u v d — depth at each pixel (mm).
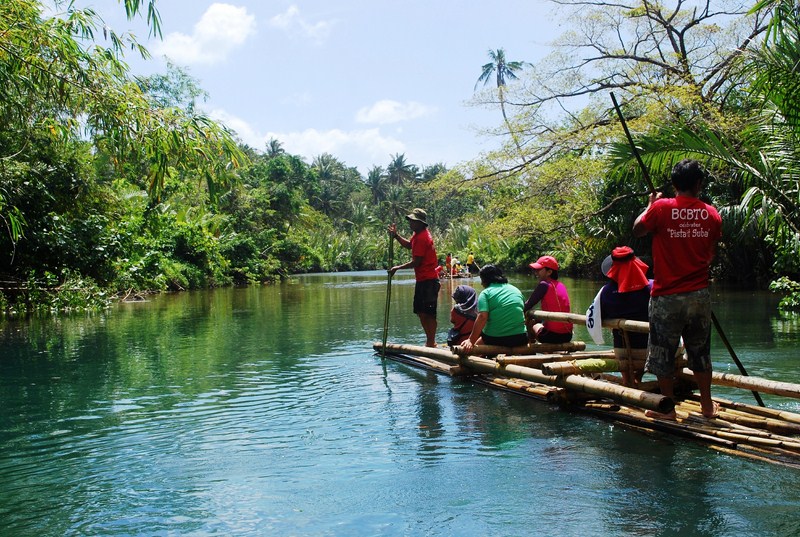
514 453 3982
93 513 3172
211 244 27844
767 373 6117
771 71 7898
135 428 4695
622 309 5195
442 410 5129
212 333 10227
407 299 17125
